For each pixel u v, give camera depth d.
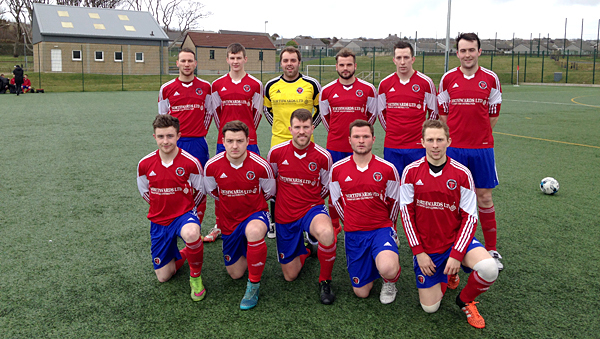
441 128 2.72
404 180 2.86
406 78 3.86
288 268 3.23
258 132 10.58
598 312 2.77
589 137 9.33
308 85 4.21
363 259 2.96
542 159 7.18
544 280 3.19
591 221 4.34
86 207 4.75
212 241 4.04
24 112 13.57
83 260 3.50
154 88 26.19
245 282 3.24
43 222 4.30
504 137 9.35
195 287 2.94
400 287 3.17
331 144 4.15
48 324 2.63
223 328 2.61
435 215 2.80
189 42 42.66
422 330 2.60
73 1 50.25
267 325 2.64
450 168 2.77
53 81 29.14
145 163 3.15
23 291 3.00
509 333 2.56
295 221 3.16
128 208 4.74
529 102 17.66
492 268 2.52
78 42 33.53
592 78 33.09
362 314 2.78
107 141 8.70
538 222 4.33
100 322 2.66
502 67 41.41
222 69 42.31
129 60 35.56
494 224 3.60
